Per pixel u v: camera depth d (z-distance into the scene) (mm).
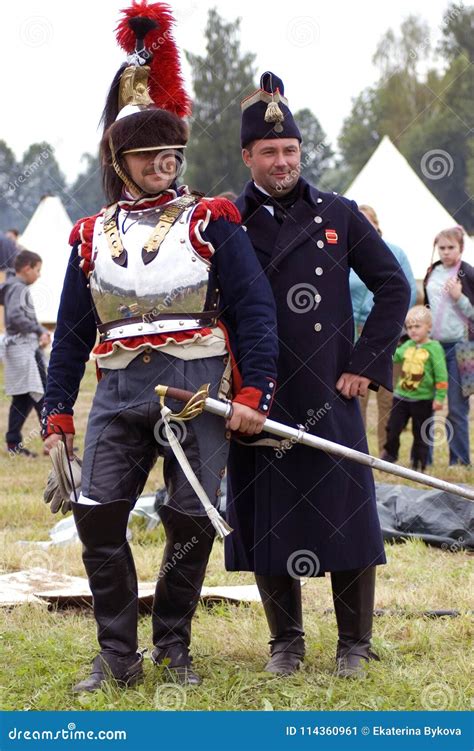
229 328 3965
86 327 4109
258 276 3896
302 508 4031
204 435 3842
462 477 9000
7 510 7727
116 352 3832
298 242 4070
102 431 3869
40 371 10836
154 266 3793
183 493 3854
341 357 4121
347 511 4055
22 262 10680
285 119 4078
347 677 4023
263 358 3842
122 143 3865
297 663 4160
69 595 5156
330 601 5297
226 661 4305
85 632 4668
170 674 3928
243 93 41688
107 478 3836
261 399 3824
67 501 4078
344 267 4129
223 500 6660
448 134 38719
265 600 4195
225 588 5430
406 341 9445
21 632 4625
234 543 4211
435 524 6738
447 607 5152
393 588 5551
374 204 15781
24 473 9633
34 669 4109
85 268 3932
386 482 8828
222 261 3871
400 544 6695
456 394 9422
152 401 3807
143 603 5000
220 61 41625
